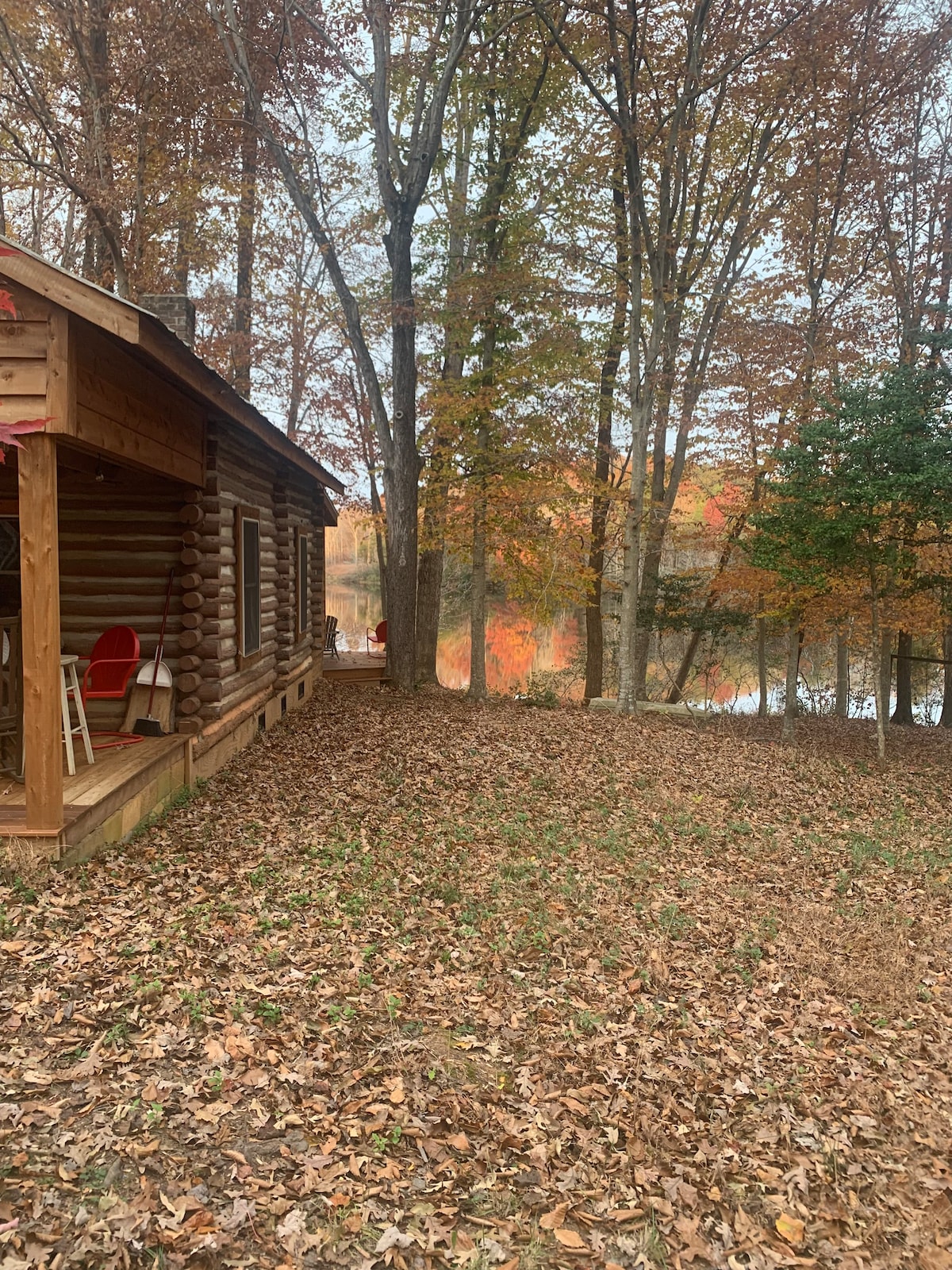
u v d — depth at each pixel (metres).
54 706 5.24
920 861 8.16
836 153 17.67
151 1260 2.71
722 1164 3.56
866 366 15.44
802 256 18.12
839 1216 3.31
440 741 11.51
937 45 16.38
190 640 8.07
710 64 16.91
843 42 16.28
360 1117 3.56
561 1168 3.44
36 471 5.12
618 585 18.12
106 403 5.64
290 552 12.35
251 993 4.38
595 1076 4.11
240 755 9.77
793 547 13.10
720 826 8.88
